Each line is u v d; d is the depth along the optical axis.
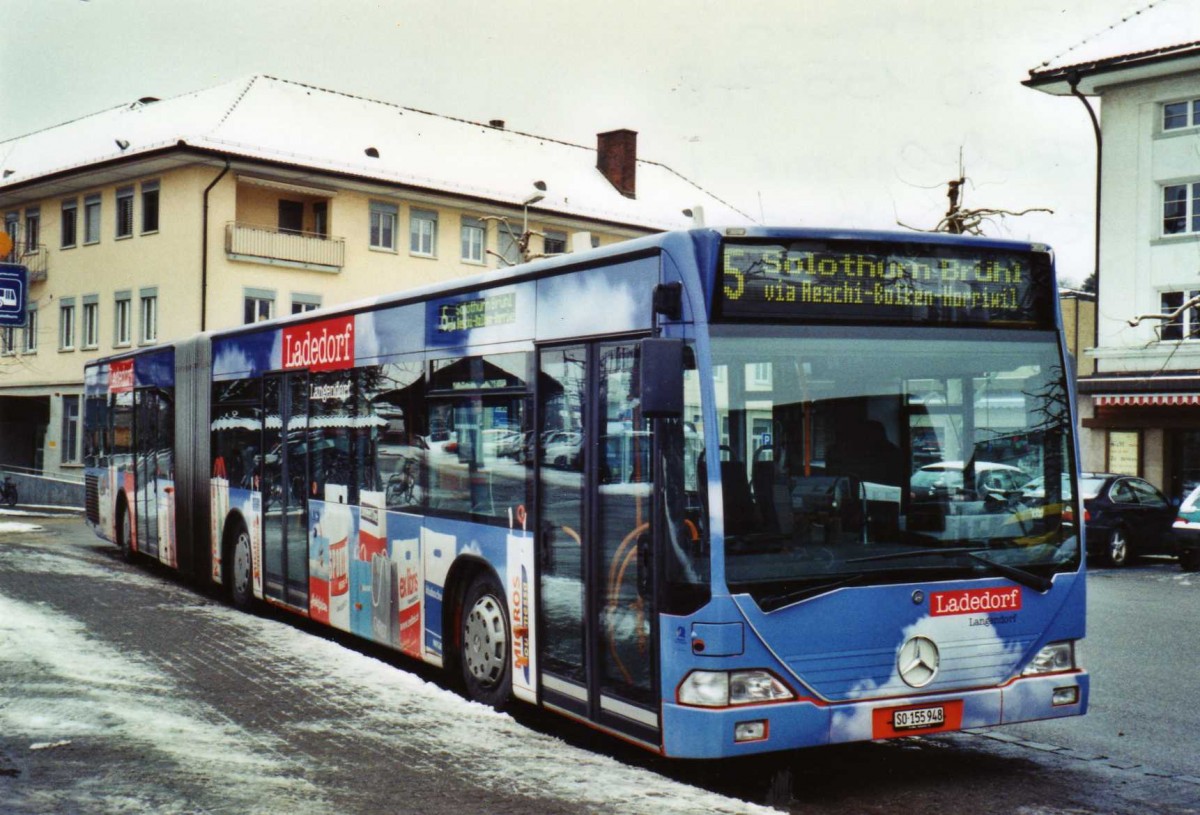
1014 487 7.43
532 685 8.47
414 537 10.27
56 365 49.34
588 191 54.91
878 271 7.21
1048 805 7.04
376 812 6.57
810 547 6.92
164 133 43.84
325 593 12.14
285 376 13.30
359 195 46.78
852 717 6.90
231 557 14.93
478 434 9.27
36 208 50.50
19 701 9.04
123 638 12.20
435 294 10.05
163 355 17.78
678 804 6.72
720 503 6.76
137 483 19.11
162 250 44.34
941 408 7.28
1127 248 35.06
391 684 10.02
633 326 7.43
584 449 7.86
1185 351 33.78
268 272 44.41
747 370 6.90
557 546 8.17
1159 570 23.00
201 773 7.27
